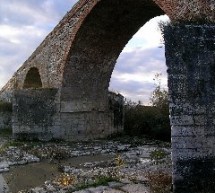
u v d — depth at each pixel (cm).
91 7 1543
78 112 1792
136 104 2166
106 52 1808
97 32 1683
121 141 1758
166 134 1847
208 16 821
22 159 1280
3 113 2256
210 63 752
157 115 1922
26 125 1752
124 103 2086
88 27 1645
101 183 824
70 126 1769
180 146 736
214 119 740
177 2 1060
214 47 755
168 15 1116
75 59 1750
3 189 931
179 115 742
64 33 1758
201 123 740
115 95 1964
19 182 1005
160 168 964
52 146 1564
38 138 1739
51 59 1881
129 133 2014
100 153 1432
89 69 1816
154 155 1278
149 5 1504
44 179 1031
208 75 750
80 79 1802
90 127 1830
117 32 1720
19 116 1758
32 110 1752
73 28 1681
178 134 739
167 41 757
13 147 1554
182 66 751
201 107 743
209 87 747
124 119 2048
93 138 1838
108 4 1511
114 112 1948
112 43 1777
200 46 755
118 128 1958
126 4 1509
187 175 729
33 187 936
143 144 1666
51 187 851
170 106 745
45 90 1752
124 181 837
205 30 758
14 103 1762
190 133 738
